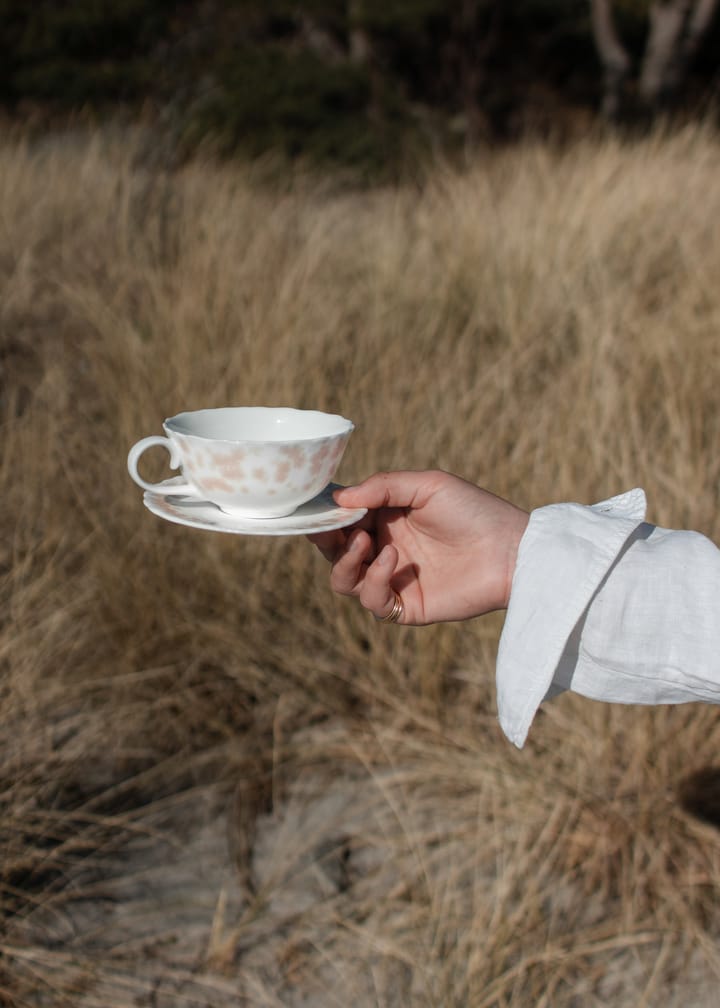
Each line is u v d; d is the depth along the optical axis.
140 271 4.20
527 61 17.31
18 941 1.90
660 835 2.05
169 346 3.40
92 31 13.61
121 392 3.18
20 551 2.80
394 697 2.45
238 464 1.11
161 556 2.67
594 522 1.14
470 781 2.22
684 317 3.52
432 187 5.84
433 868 2.06
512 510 1.32
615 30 17.22
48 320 4.08
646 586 1.12
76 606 2.62
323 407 3.10
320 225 4.88
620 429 2.74
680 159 5.71
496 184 5.68
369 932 1.90
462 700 2.46
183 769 2.32
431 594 1.34
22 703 2.30
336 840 2.17
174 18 14.33
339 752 2.38
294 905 2.01
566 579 1.10
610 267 4.05
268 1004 1.80
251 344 3.29
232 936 1.91
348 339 3.71
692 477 2.56
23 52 13.42
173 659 2.54
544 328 3.69
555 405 3.02
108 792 2.18
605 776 2.17
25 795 2.17
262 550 2.71
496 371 3.20
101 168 5.41
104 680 2.42
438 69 16.61
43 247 4.58
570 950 1.86
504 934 1.82
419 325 3.84
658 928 1.90
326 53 16.27
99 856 2.14
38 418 3.17
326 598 2.63
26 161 5.70
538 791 2.14
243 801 2.27
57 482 2.96
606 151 5.75
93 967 1.86
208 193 5.34
